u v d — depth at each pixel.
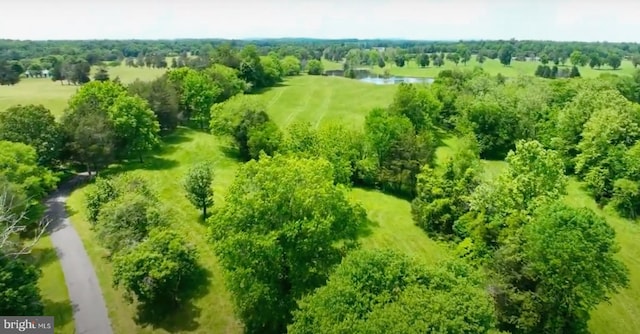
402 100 78.56
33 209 40.09
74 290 32.81
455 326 18.77
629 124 57.78
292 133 58.09
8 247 31.45
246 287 28.09
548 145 69.88
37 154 49.53
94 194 40.25
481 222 37.00
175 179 57.38
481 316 20.09
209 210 47.38
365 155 61.69
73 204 48.28
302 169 30.50
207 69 106.75
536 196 37.34
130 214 34.56
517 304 28.56
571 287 28.03
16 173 39.97
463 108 82.56
